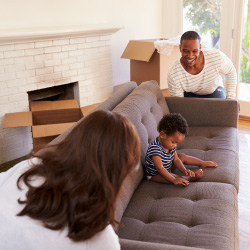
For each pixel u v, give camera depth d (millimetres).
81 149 768
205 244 1407
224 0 3832
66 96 3602
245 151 3207
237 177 1979
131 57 3387
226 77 2898
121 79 4070
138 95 2289
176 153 2055
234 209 1657
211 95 2908
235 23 3828
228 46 3947
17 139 3107
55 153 803
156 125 2283
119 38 3906
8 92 2904
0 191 896
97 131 770
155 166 1908
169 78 2764
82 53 3336
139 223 1588
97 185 758
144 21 4152
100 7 3613
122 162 777
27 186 816
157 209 1681
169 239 1464
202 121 2682
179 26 4297
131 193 1752
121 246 1131
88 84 3488
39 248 780
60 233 773
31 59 2969
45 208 768
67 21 3354
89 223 752
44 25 3186
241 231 2131
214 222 1540
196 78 2688
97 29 3250
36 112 3008
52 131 2646
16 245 789
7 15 2908
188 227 1549
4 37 2645
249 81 3934
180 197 1770
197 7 4086
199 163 2066
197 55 2555
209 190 1783
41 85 3102
